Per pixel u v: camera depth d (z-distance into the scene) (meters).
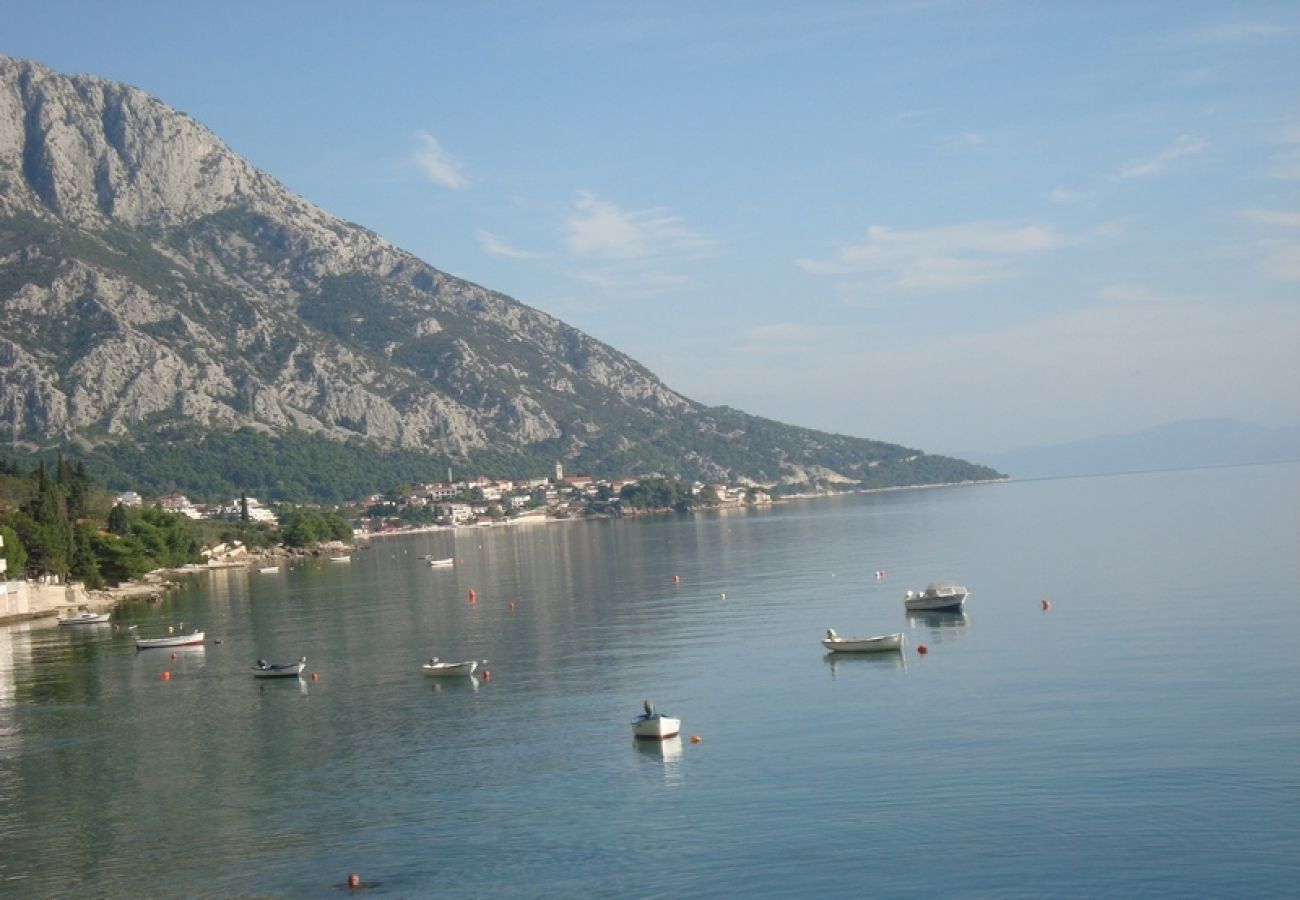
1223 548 186.50
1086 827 58.72
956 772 67.81
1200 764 66.62
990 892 52.56
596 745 78.31
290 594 198.38
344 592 197.50
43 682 113.19
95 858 61.84
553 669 106.44
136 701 101.31
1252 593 129.25
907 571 179.75
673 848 59.00
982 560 191.88
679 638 120.75
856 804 63.59
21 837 65.62
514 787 69.88
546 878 56.25
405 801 68.44
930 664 99.38
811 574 183.12
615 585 184.00
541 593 177.88
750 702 88.44
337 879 57.53
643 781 69.75
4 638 151.75
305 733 86.12
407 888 56.03
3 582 174.75
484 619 146.88
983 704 83.19
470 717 88.38
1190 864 54.22
